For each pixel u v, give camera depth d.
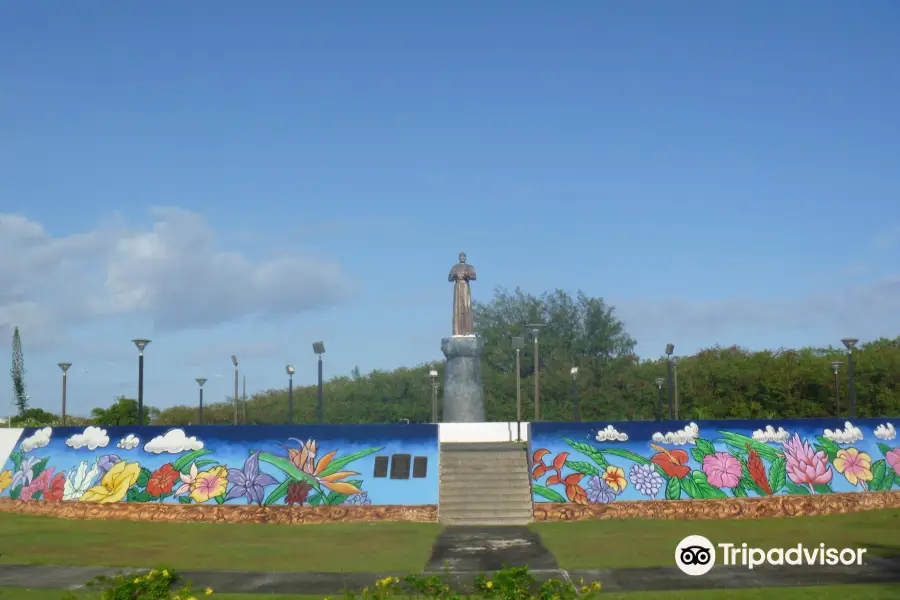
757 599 19.92
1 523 32.62
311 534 29.94
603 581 22.17
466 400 51.53
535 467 33.97
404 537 29.14
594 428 34.94
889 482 36.31
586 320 95.94
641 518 32.88
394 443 34.38
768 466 34.81
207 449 34.69
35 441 37.06
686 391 73.12
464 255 53.62
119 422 67.12
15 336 87.75
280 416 80.00
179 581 22.47
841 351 74.00
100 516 33.62
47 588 21.78
